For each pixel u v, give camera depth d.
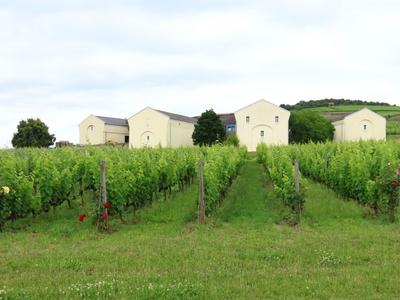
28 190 13.03
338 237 10.95
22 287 7.29
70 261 8.90
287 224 13.00
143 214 14.22
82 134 72.88
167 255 9.35
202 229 12.22
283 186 14.77
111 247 10.23
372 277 7.53
